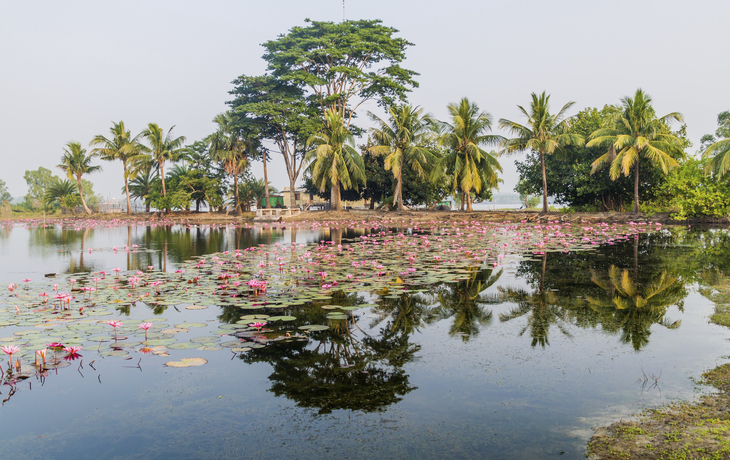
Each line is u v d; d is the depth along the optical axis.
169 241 17.03
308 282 7.57
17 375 3.65
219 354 4.12
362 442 2.66
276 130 38.59
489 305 5.92
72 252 13.09
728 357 3.87
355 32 35.72
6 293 6.85
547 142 27.28
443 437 2.70
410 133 31.95
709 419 2.81
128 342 4.45
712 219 22.17
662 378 3.47
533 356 4.00
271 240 17.08
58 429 2.84
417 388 3.39
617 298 6.21
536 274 8.19
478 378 3.55
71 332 4.77
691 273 8.05
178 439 2.72
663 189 26.03
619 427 2.77
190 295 6.59
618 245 13.10
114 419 2.96
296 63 35.81
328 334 4.71
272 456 2.52
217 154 37.62
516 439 2.66
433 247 12.88
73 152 45.66
